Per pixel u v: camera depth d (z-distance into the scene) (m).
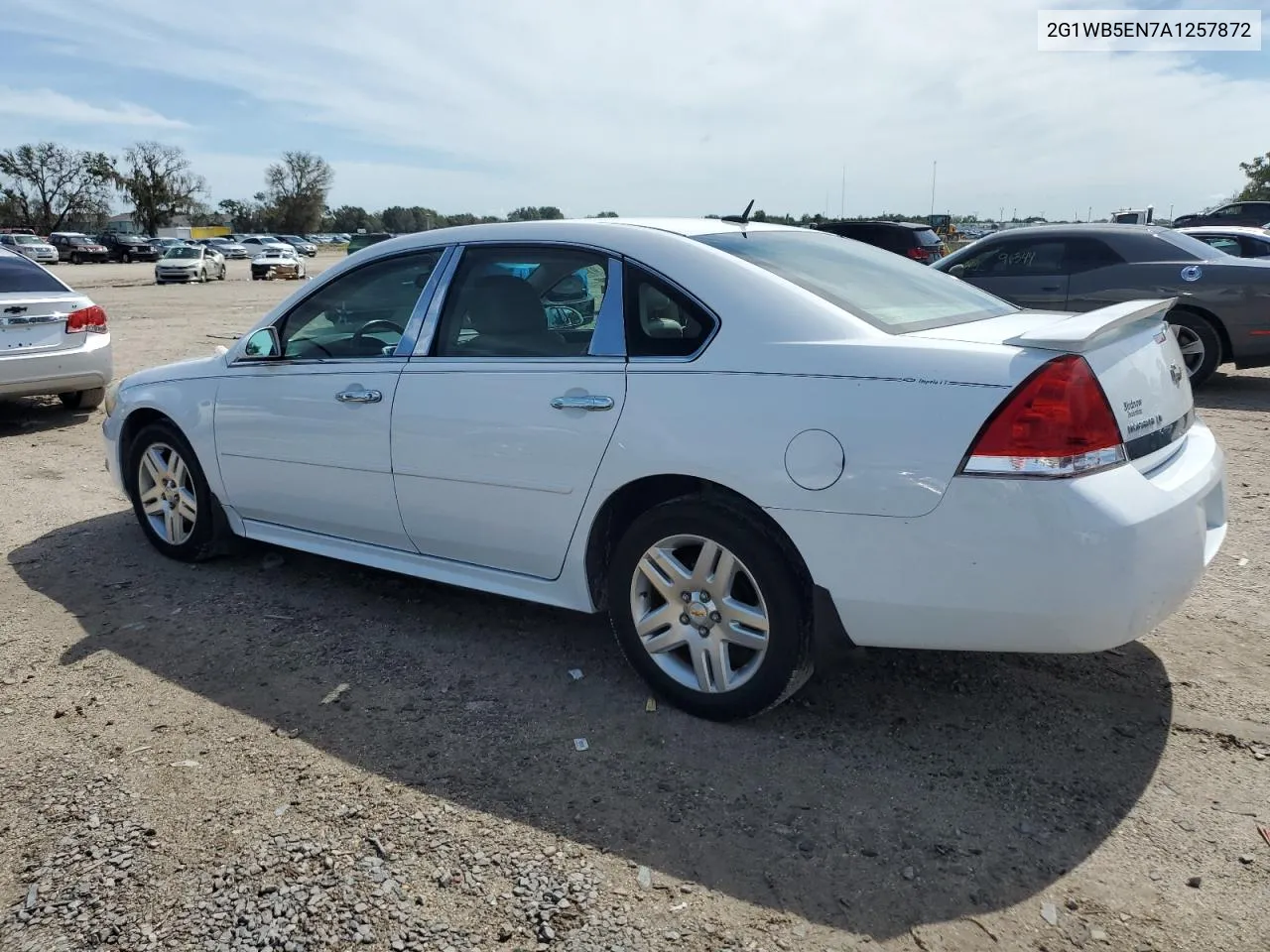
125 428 4.92
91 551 5.00
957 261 9.97
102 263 54.97
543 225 3.52
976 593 2.60
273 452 4.17
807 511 2.77
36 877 2.46
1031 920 2.25
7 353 7.91
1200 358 8.85
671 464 2.98
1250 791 2.71
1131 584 2.52
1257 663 3.47
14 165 85.38
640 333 3.14
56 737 3.14
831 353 2.79
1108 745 2.97
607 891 2.38
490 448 3.41
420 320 3.71
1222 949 2.15
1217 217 25.30
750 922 2.27
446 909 2.32
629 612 3.24
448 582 3.78
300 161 103.81
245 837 2.60
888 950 2.17
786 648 2.91
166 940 2.24
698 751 3.00
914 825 2.61
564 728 3.16
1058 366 2.53
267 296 27.28
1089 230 9.30
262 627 4.01
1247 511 5.27
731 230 3.53
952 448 2.57
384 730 3.16
